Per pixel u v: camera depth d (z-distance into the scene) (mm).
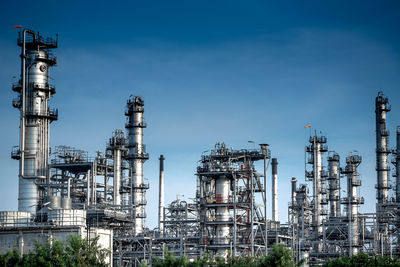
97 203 131750
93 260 81750
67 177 135250
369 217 147250
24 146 124188
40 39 125938
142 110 156125
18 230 95438
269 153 119312
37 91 124375
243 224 116062
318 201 169250
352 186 167000
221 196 115938
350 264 100812
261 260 84000
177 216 139125
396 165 167250
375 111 174000
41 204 121938
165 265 81625
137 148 154125
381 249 142250
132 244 128625
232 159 119188
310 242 149750
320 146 175125
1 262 77312
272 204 186875
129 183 154250
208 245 114688
